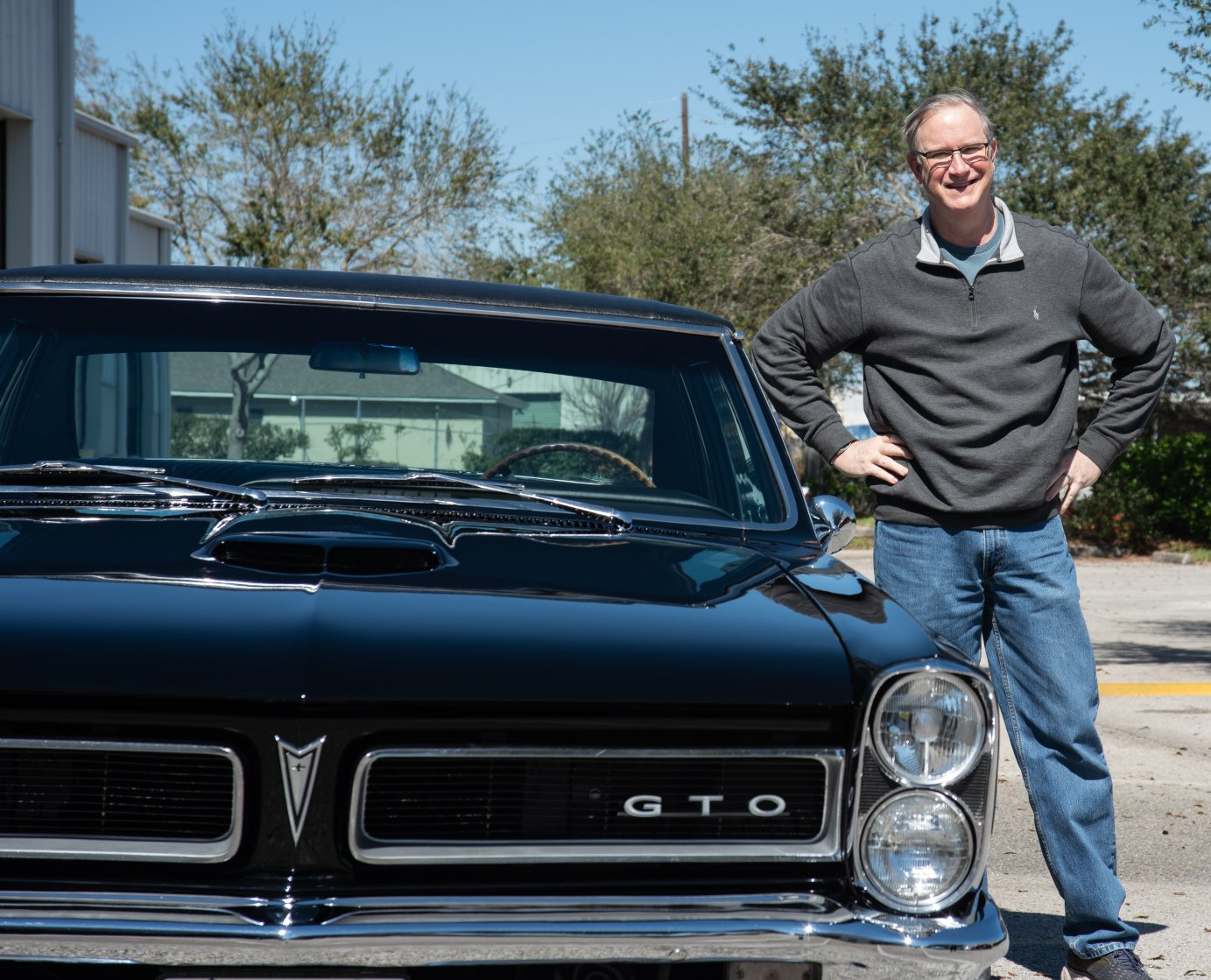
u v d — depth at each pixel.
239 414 3.04
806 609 2.38
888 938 2.06
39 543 2.43
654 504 3.03
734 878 2.13
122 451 3.00
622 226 32.28
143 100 30.41
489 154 31.06
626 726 2.10
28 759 2.03
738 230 26.89
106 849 2.02
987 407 3.13
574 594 2.34
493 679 2.06
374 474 2.91
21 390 3.00
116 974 2.04
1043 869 4.77
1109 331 3.22
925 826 2.14
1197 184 22.88
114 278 3.15
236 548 2.40
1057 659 3.20
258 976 1.96
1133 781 6.22
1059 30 23.92
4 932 1.93
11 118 12.98
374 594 2.24
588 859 2.08
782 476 3.09
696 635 2.21
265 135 30.00
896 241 3.21
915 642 2.27
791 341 3.37
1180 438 21.67
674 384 3.18
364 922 1.97
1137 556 21.30
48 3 13.34
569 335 3.20
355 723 2.03
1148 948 3.89
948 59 24.09
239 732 2.02
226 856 2.02
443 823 2.07
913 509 3.22
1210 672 9.56
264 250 29.73
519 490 2.88
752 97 24.83
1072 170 22.91
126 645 2.05
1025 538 3.20
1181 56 11.12
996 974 3.61
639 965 2.15
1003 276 3.13
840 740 2.16
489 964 2.06
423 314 3.17
